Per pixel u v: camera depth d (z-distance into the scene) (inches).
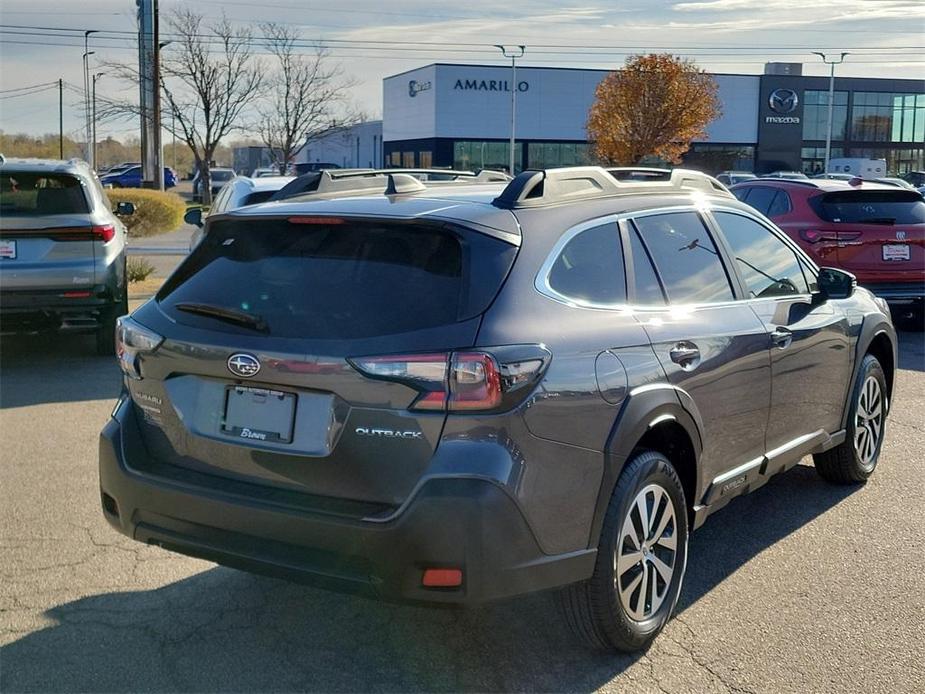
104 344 398.9
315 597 177.2
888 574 188.4
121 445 154.9
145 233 816.9
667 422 159.0
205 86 1742.1
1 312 359.6
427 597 131.6
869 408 240.8
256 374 140.5
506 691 146.0
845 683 148.3
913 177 2155.5
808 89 2866.6
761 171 2871.6
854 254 442.0
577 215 157.5
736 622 168.2
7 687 145.3
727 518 219.8
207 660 154.2
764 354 186.9
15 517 215.5
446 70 2625.5
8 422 297.0
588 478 142.6
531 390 134.5
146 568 189.5
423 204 151.1
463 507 128.7
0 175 362.0
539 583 136.9
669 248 174.9
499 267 140.2
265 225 154.9
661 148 2313.0
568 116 2728.8
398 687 146.9
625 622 152.0
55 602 173.8
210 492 142.9
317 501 137.3
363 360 132.7
